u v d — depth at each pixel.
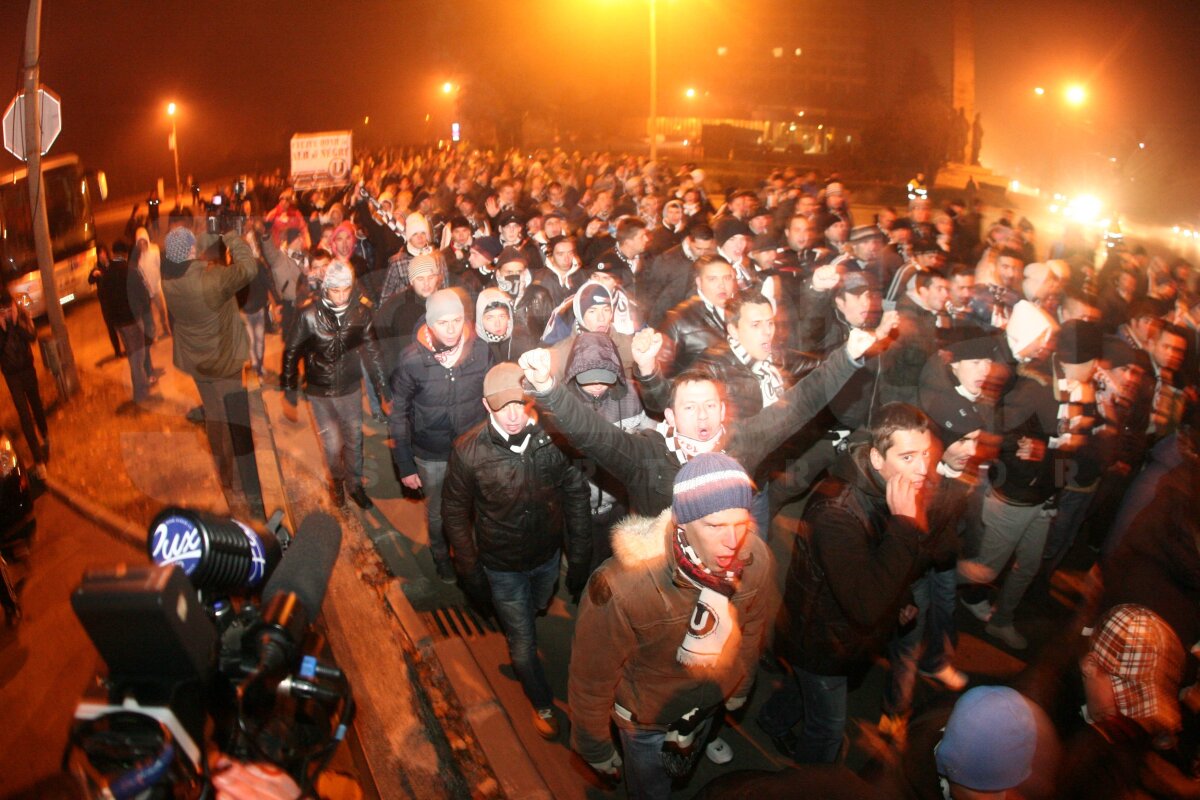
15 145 8.28
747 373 4.26
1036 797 2.41
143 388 8.47
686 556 2.43
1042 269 5.72
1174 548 3.06
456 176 19.00
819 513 2.94
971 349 3.92
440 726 3.88
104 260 9.62
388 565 5.27
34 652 4.35
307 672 1.21
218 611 1.29
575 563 3.89
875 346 4.89
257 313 8.70
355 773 3.58
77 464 6.73
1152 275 7.50
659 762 2.80
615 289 4.74
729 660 2.66
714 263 4.80
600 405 4.11
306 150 13.05
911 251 7.18
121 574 1.01
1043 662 2.96
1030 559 4.32
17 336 6.34
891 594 2.83
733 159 49.31
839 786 2.26
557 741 3.79
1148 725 2.48
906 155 42.31
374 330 5.78
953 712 2.38
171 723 1.04
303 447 7.12
